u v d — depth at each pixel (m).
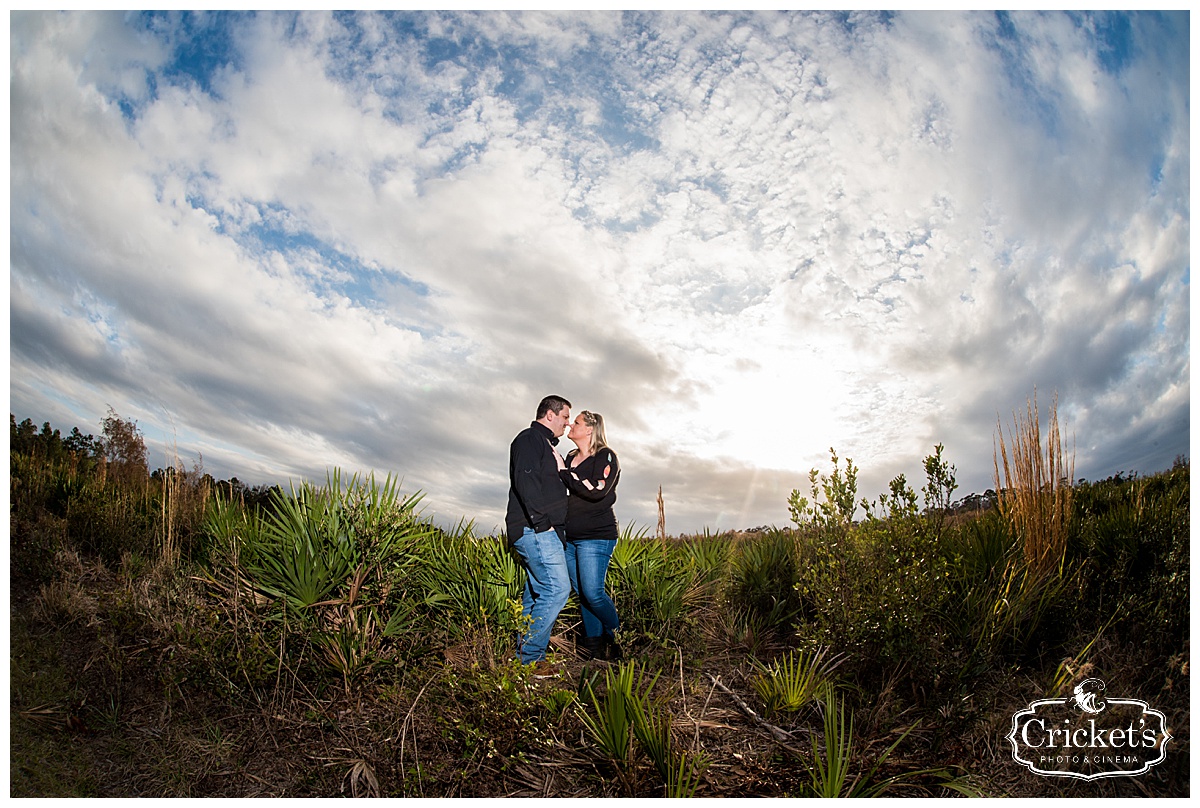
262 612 3.62
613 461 4.15
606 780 2.67
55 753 2.68
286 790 2.61
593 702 3.08
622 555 4.86
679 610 4.57
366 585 3.76
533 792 2.62
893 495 3.62
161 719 2.98
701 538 6.88
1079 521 4.59
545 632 3.68
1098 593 3.77
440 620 3.85
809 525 3.89
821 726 3.15
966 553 4.28
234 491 5.75
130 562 4.45
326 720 2.99
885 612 3.38
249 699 3.14
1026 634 3.61
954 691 3.08
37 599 3.73
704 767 2.73
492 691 2.90
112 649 3.32
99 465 6.24
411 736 2.95
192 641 3.30
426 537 4.13
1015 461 4.38
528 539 3.71
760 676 3.67
